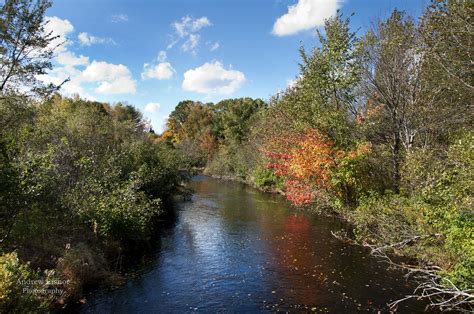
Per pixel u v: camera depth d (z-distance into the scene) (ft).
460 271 29.40
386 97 63.46
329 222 70.54
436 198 37.55
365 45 66.39
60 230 41.32
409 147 57.41
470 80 47.26
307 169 68.13
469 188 32.83
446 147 55.01
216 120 257.96
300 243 54.54
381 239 46.39
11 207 31.01
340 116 64.64
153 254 48.96
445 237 36.52
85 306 32.22
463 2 39.63
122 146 77.82
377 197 56.80
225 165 192.24
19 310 22.75
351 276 40.19
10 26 39.22
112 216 45.11
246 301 33.88
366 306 32.55
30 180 33.76
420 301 33.40
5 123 40.91
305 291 36.19
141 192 57.57
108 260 42.86
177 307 32.58
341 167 63.72
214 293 35.78
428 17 46.83
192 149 221.66
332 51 65.82
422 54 54.44
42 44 41.19
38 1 40.34
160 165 85.76
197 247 52.65
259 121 151.12
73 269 34.27
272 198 107.34
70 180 46.68
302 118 70.69
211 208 87.86
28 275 26.02
